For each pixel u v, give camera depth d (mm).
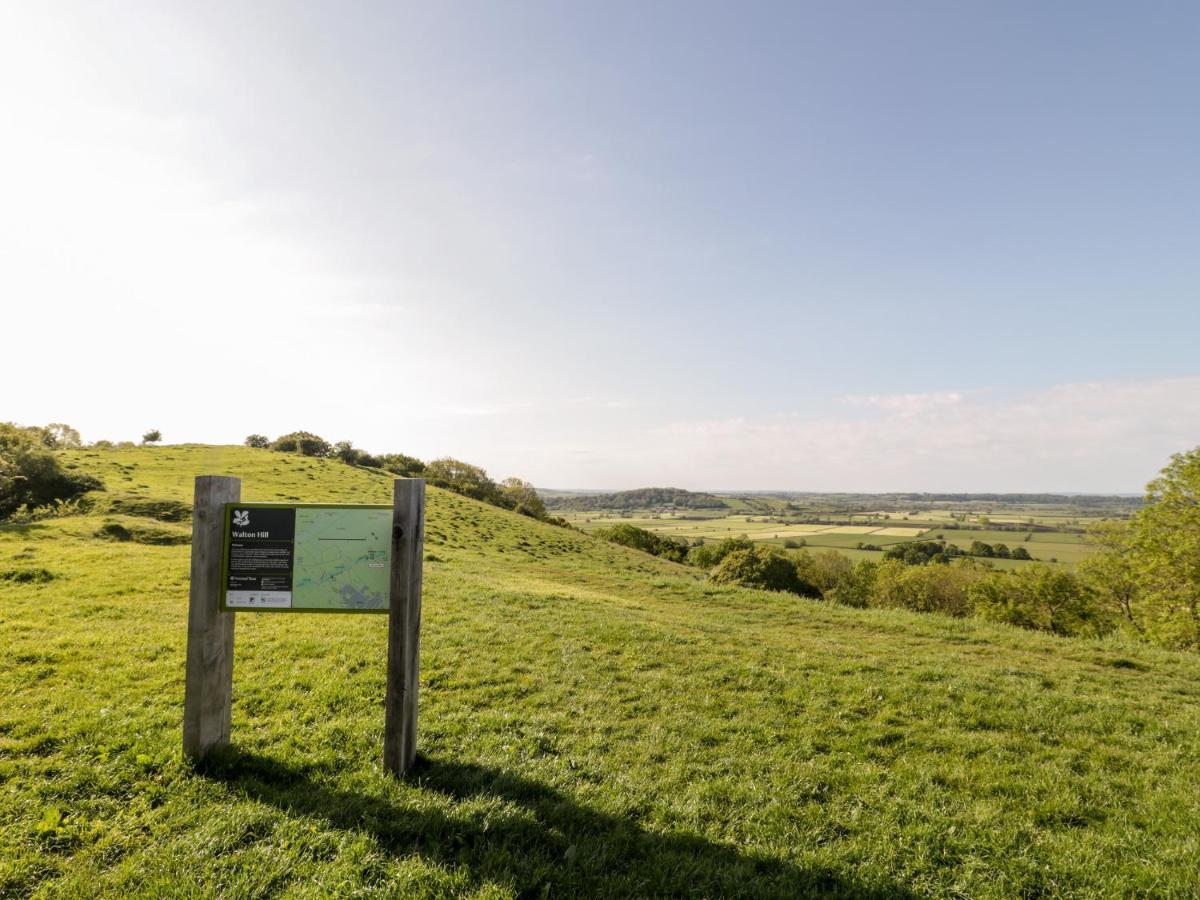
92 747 6000
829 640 13625
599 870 4570
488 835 4906
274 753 6113
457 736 6945
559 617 13953
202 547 5855
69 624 11141
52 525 24484
